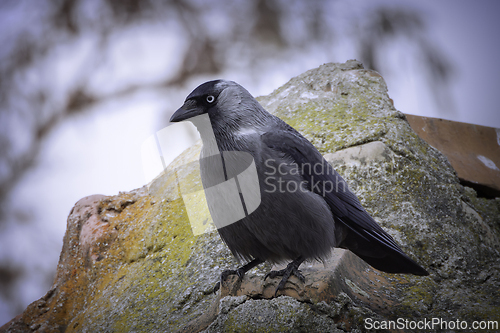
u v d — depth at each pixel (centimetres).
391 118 1038
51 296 984
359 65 1227
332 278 663
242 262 835
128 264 958
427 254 814
